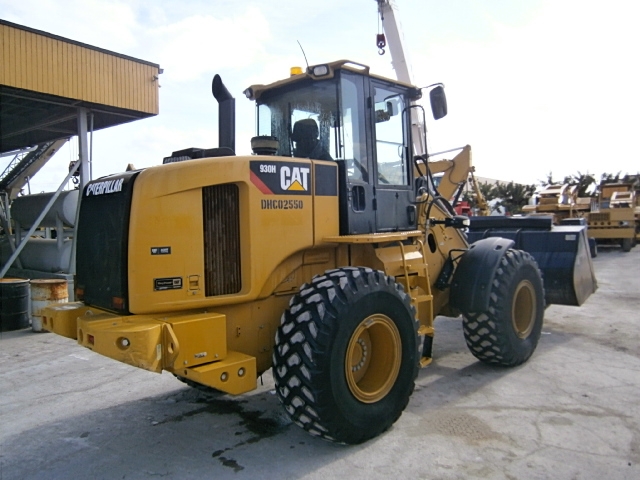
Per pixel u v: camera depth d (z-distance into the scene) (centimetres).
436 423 374
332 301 319
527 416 383
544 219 689
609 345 573
